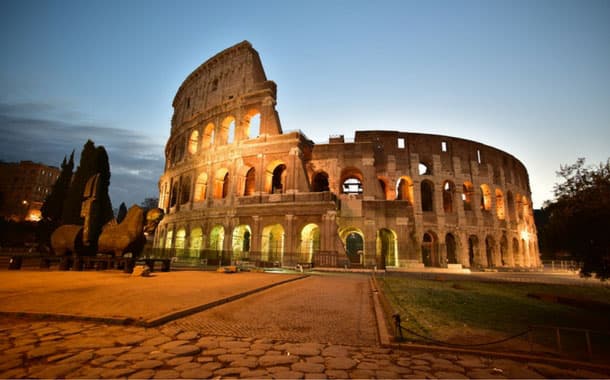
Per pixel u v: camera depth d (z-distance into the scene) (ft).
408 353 28.50
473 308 53.78
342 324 37.17
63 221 144.97
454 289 78.69
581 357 29.32
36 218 408.26
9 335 28.48
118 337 29.25
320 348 28.76
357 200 155.94
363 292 63.31
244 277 79.92
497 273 146.51
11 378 20.03
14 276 63.52
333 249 128.88
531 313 52.47
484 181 197.67
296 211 138.21
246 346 28.48
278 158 151.74
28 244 193.06
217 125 177.58
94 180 88.99
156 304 41.01
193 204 176.04
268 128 157.89
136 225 83.66
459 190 187.42
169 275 77.87
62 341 27.48
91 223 86.33
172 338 29.71
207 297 47.50
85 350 25.66
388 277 100.53
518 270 185.78
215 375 22.08
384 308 46.32
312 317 39.99
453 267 149.59
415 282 88.58
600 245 47.32
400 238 149.18
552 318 49.32
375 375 23.31
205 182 182.50
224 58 190.60
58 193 189.67
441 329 37.65
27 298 41.96
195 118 193.57
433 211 180.86
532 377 24.21
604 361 28.43
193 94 209.97
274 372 23.02
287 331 33.58
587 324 46.65
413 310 48.19
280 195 145.07
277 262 126.82
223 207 156.25
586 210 46.16
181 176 193.67
